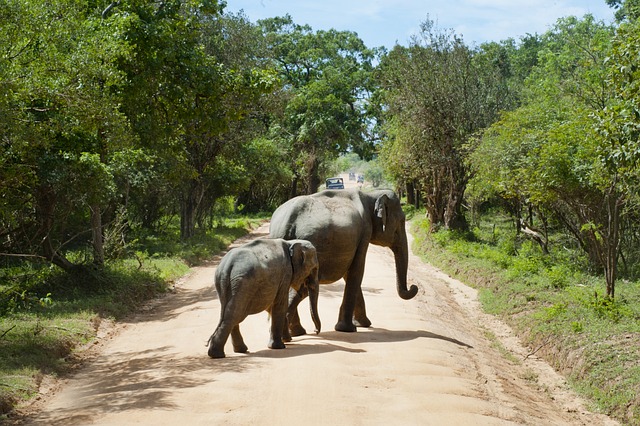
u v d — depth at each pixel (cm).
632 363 1195
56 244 2384
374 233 1359
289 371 941
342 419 781
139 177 2547
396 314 1505
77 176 1773
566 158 1922
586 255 2406
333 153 6919
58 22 1331
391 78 3734
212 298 1873
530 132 2362
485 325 1741
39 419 852
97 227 2070
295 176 6644
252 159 4528
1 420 865
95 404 881
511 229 3703
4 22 1169
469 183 3384
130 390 934
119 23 1756
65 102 1351
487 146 2694
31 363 1118
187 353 1161
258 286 1077
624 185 1523
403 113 3559
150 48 1814
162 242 3231
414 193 6078
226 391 873
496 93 3575
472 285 2353
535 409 1011
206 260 2994
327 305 1611
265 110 3688
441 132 3475
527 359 1419
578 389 1200
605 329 1389
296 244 1160
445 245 3231
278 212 1283
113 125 1445
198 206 3988
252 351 1130
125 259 2417
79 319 1511
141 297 1942
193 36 1994
